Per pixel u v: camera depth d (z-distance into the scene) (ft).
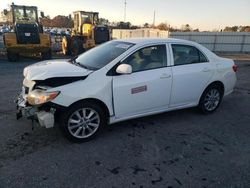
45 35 49.24
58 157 12.00
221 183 10.58
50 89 12.32
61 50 68.85
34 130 14.62
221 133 15.34
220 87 18.57
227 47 114.21
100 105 13.80
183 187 10.25
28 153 12.24
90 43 56.18
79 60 15.75
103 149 12.92
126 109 14.34
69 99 12.50
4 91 23.06
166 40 16.01
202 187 10.28
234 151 13.23
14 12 54.65
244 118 17.93
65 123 12.85
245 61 64.08
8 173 10.68
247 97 23.53
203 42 113.60
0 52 56.44
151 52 15.07
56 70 13.21
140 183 10.38
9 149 12.52
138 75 14.32
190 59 16.76
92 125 13.67
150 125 16.06
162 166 11.62
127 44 15.15
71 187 10.00
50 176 10.60
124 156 12.34
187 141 14.14
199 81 16.97
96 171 11.06
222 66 18.26
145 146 13.39
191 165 11.79
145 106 14.99
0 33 83.25
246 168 11.72
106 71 13.52
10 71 35.09
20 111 13.75
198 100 17.57
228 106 20.58
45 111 12.64
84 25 60.29
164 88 15.33
